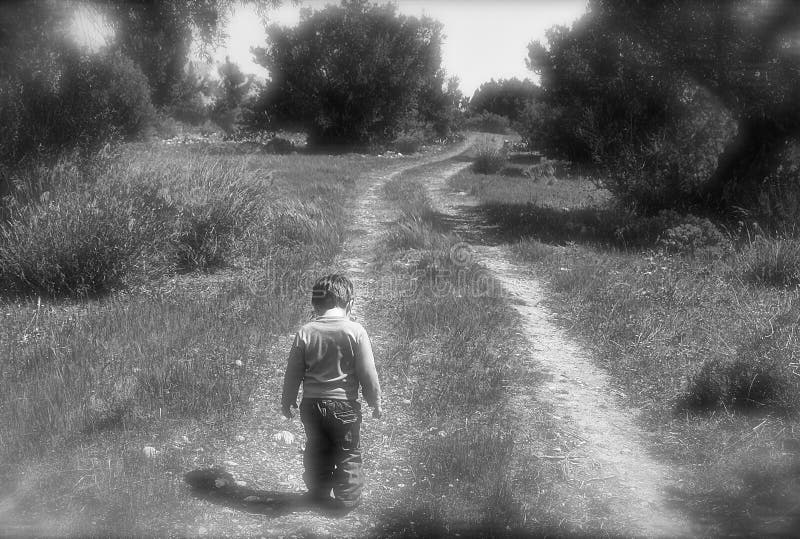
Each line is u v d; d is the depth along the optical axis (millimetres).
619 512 4535
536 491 4742
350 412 4305
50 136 11445
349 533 4141
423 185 26344
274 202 14047
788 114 15758
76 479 4434
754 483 4758
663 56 16625
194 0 13516
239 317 8086
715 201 17391
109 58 13406
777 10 14477
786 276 10109
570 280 10578
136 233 9672
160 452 4918
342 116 48812
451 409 6012
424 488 4691
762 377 6012
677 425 5863
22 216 9773
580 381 6930
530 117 47000
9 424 5016
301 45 47594
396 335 7855
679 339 7805
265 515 4301
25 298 8773
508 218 17547
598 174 20359
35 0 11344
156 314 7957
